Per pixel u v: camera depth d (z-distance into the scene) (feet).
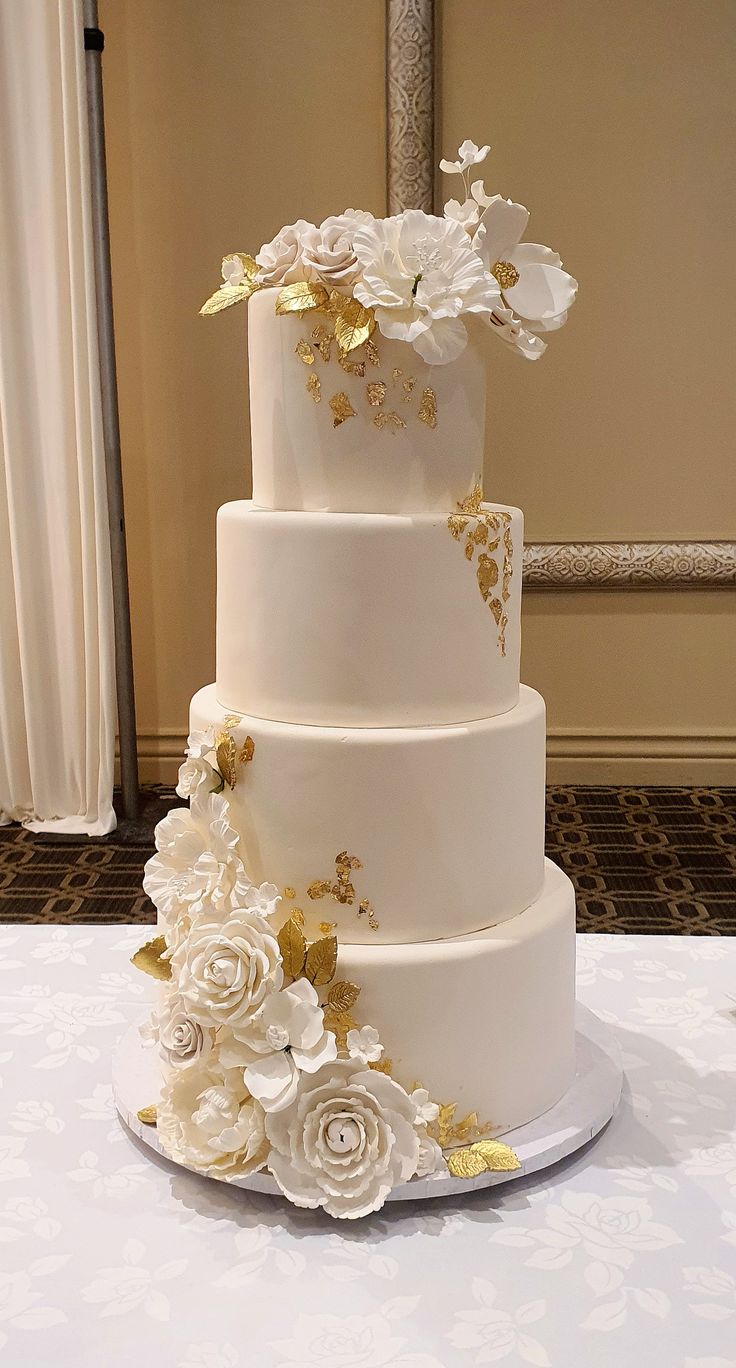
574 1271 3.66
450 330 4.03
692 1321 3.44
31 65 10.50
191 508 12.76
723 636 12.88
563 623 12.91
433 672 4.16
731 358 12.37
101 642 11.28
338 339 4.02
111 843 11.50
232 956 4.00
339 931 4.15
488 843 4.23
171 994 4.15
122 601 11.37
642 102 11.93
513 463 12.64
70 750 11.79
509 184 12.12
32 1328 3.39
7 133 10.64
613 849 11.28
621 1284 3.60
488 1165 3.99
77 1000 5.54
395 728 4.15
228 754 4.22
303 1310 3.48
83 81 10.39
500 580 4.31
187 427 12.60
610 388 12.46
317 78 11.94
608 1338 3.36
